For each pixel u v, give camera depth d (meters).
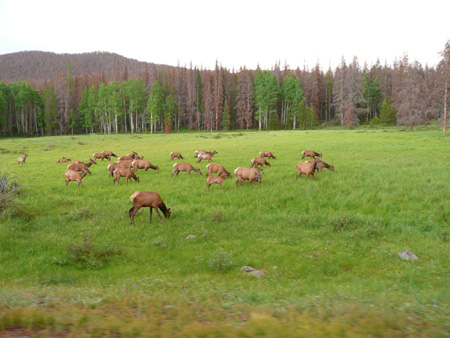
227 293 5.98
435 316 4.53
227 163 28.47
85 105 95.69
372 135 48.66
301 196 16.16
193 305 5.10
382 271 8.14
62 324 4.16
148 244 10.33
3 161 33.88
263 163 26.17
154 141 55.59
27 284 7.10
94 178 23.25
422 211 13.43
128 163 25.89
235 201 15.84
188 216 13.70
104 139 60.84
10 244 10.14
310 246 10.16
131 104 90.19
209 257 9.29
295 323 4.14
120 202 16.22
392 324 4.15
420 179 18.39
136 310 4.94
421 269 8.09
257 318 4.21
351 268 8.48
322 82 114.25
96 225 12.38
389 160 26.19
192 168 23.56
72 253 9.20
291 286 6.90
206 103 92.50
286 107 101.44
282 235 11.30
